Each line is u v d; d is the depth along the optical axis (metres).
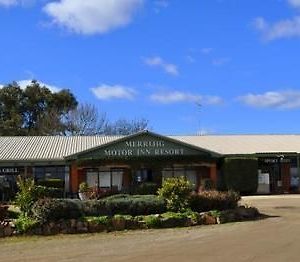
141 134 45.88
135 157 45.50
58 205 20.38
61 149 47.38
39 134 70.88
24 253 14.81
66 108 75.88
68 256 13.83
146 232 19.58
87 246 15.92
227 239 16.38
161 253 13.73
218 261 12.29
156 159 45.69
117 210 22.14
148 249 14.60
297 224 20.48
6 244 17.22
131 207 22.33
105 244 16.28
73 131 72.38
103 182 45.47
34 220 20.19
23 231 19.55
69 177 45.19
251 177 45.75
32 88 75.44
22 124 74.19
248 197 41.34
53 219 20.22
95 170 45.41
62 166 45.38
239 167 45.72
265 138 54.00
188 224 21.44
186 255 13.29
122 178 45.78
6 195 41.41
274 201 35.53
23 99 75.25
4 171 44.59
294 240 15.69
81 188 40.03
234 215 22.77
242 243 15.30
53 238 18.56
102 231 20.08
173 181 23.42
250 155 47.22
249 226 20.39
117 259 12.98
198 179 46.59
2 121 72.19
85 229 19.97
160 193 23.33
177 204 23.00
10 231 19.44
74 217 20.70
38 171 45.09
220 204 24.02
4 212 21.42
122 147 45.56
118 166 45.34
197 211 23.70
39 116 73.81
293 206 30.64
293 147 50.22
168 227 20.98
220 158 46.88
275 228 19.27
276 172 48.75
